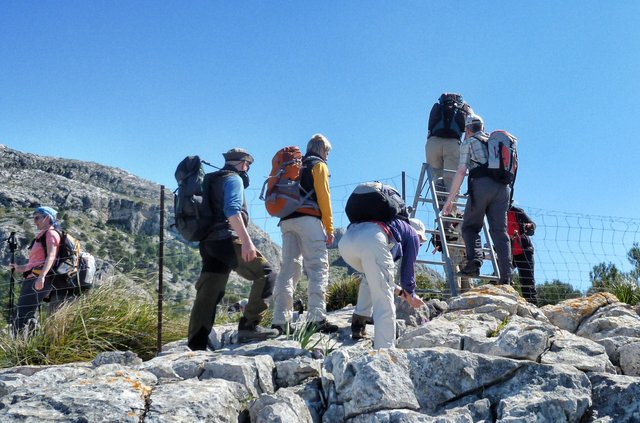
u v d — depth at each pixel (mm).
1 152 136000
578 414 4090
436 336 5555
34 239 7066
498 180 7934
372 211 5363
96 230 84000
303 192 6344
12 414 3355
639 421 4031
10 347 6137
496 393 4238
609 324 6215
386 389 4047
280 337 6129
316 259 6367
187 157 5789
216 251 5699
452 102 9695
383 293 5219
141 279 7254
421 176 9430
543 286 9594
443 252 8531
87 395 3570
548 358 4727
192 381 4051
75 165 142500
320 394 4348
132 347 6508
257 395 4340
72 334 6273
